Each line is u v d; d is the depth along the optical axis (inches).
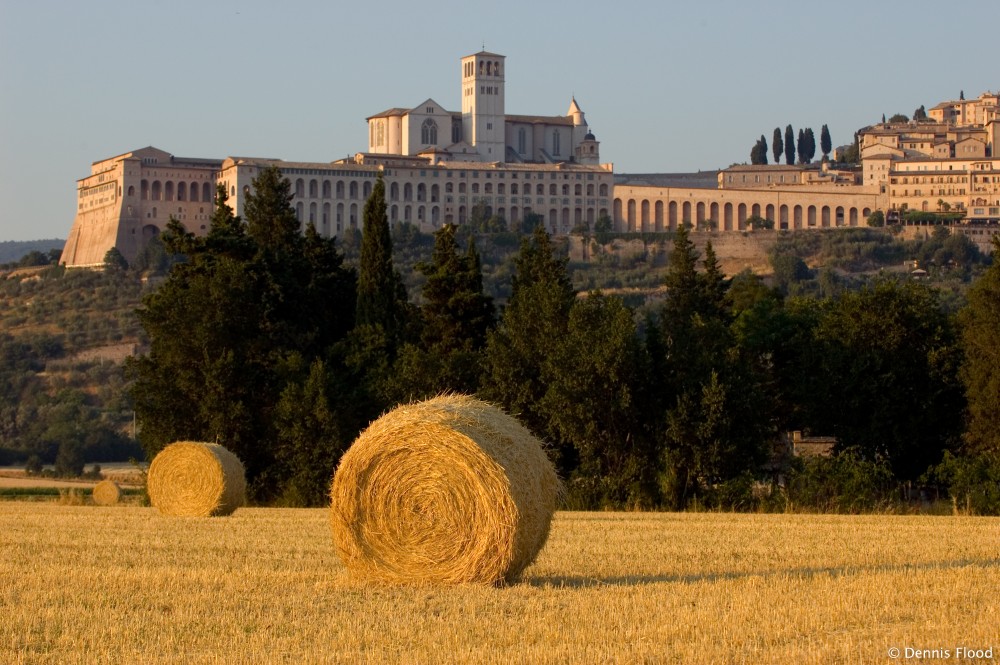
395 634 2409.0
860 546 3917.3
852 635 2336.4
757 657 2181.3
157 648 2331.4
